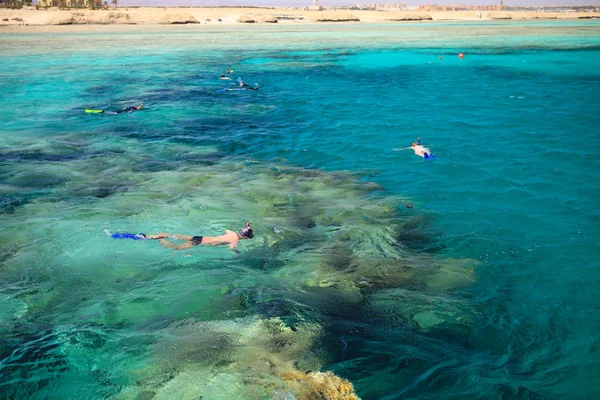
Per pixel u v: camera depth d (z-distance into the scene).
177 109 22.12
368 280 7.79
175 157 14.78
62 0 135.25
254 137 17.22
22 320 6.64
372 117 20.08
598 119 18.80
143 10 158.38
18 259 8.31
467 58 42.81
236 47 56.03
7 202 10.88
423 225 9.91
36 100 24.02
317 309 6.97
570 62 38.62
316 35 78.94
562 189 11.76
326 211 10.54
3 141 16.39
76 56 44.69
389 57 44.59
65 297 7.27
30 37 70.31
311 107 22.52
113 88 27.81
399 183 12.41
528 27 101.19
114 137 17.16
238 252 8.72
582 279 7.82
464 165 13.67
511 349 6.16
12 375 5.51
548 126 17.83
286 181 12.53
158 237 8.97
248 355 5.94
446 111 20.91
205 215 10.30
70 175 12.90
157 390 5.33
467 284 7.70
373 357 5.95
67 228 9.55
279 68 37.50
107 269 8.08
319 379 5.44
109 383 5.43
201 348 6.04
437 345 6.23
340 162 14.25
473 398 5.29
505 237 9.35
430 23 137.00
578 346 6.20
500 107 21.56
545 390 5.42
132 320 6.71
